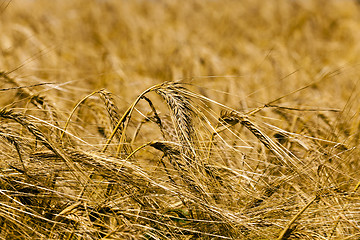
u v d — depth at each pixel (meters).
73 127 4.93
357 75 10.34
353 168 4.73
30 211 3.75
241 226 3.88
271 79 10.33
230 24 20.16
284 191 4.28
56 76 8.92
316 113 5.52
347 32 18.58
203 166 3.85
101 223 3.75
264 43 17.09
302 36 17.81
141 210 3.73
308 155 4.68
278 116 5.53
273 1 22.31
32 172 3.85
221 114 4.18
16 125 4.29
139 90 8.60
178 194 3.73
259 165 4.86
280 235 3.70
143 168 3.93
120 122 4.05
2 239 3.50
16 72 5.62
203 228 3.96
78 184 4.02
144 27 16.66
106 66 10.52
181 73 9.86
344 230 4.23
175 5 22.44
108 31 17.56
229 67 12.16
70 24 17.67
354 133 4.98
